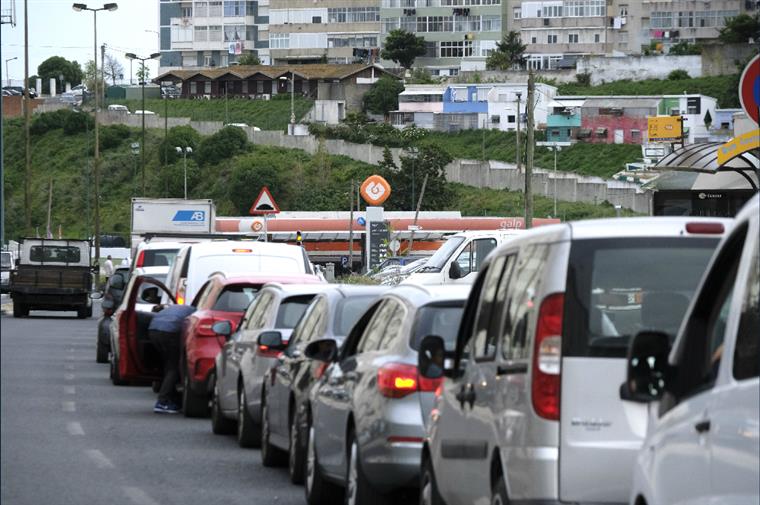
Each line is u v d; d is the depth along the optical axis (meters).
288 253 57.44
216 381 43.72
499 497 19.94
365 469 26.75
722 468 13.40
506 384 19.80
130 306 53.66
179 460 37.25
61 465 35.19
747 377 13.23
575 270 18.81
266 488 32.75
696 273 18.95
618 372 18.38
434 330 26.88
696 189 67.94
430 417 24.53
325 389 30.16
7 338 86.88
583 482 18.28
